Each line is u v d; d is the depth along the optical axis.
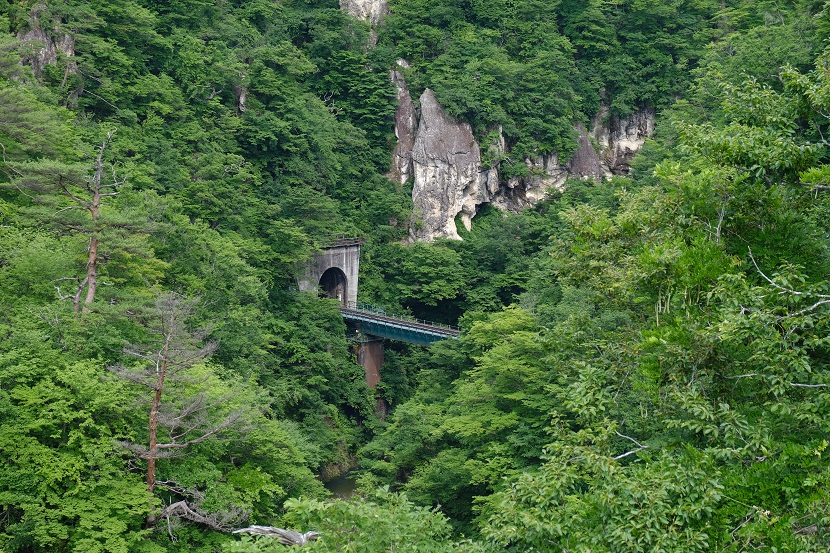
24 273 42.88
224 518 34.56
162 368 35.09
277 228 81.50
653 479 18.34
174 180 77.88
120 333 41.12
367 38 115.56
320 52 110.88
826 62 24.34
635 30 123.94
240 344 60.25
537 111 114.44
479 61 113.69
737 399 21.42
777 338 19.02
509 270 93.88
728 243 22.77
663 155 85.12
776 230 22.34
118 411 35.03
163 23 95.50
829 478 16.34
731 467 18.92
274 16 112.19
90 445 33.38
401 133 111.56
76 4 84.62
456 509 45.94
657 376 20.80
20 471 32.19
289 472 42.19
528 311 57.00
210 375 39.00
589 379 22.84
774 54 62.94
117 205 60.09
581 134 117.69
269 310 77.75
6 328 37.00
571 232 27.44
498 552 19.84
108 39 85.44
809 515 16.38
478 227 112.00
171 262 61.88
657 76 120.56
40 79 77.69
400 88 112.75
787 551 15.73
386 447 56.06
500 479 41.81
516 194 114.25
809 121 24.02
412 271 96.00
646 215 25.53
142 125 83.56
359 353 85.12
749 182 23.33
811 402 19.80
